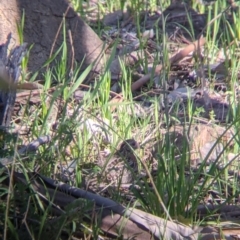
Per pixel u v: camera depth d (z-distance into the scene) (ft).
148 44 43.14
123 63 36.47
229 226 24.11
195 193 26.16
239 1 48.70
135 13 47.42
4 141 23.32
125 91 35.91
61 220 22.18
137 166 28.76
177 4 49.19
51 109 30.04
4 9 37.37
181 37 44.45
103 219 23.18
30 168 25.23
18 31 37.09
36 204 23.38
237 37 43.60
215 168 25.62
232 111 33.12
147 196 24.71
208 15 44.37
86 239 22.85
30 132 30.30
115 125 31.76
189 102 32.99
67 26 38.78
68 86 35.04
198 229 23.43
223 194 26.96
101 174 26.40
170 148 26.05
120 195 25.64
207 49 40.68
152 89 36.58
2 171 22.53
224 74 39.11
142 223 23.07
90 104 33.12
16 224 22.54
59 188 23.97
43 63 37.91
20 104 33.58
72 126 27.61
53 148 26.76
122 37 44.21
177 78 38.58
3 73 19.43
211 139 30.55
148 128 32.09
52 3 38.75
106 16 48.44
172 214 24.23
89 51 38.81
